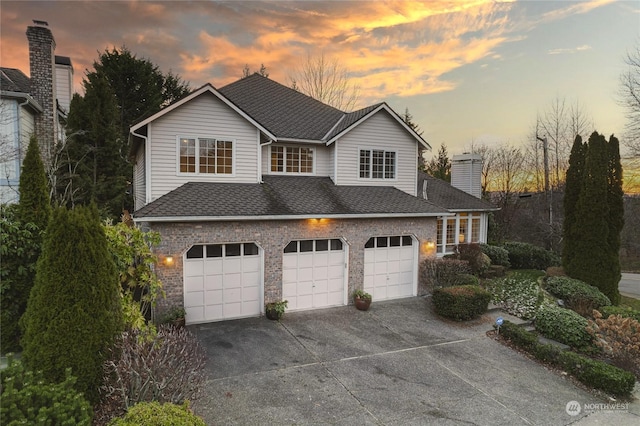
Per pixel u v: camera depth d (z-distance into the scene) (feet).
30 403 13.12
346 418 20.51
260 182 44.47
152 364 18.19
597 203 46.24
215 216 34.60
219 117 41.98
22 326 18.65
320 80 102.58
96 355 18.22
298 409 21.20
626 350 28.17
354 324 36.47
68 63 61.16
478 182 72.54
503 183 110.83
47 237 18.13
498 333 34.35
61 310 17.44
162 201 35.60
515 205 96.22
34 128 47.32
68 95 61.36
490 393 24.06
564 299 44.11
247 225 36.88
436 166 147.13
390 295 45.93
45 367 16.97
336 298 42.65
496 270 56.18
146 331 22.03
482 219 65.92
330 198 44.80
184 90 104.88
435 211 46.62
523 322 38.17
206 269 35.91
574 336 32.42
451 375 26.40
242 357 28.07
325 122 56.24
